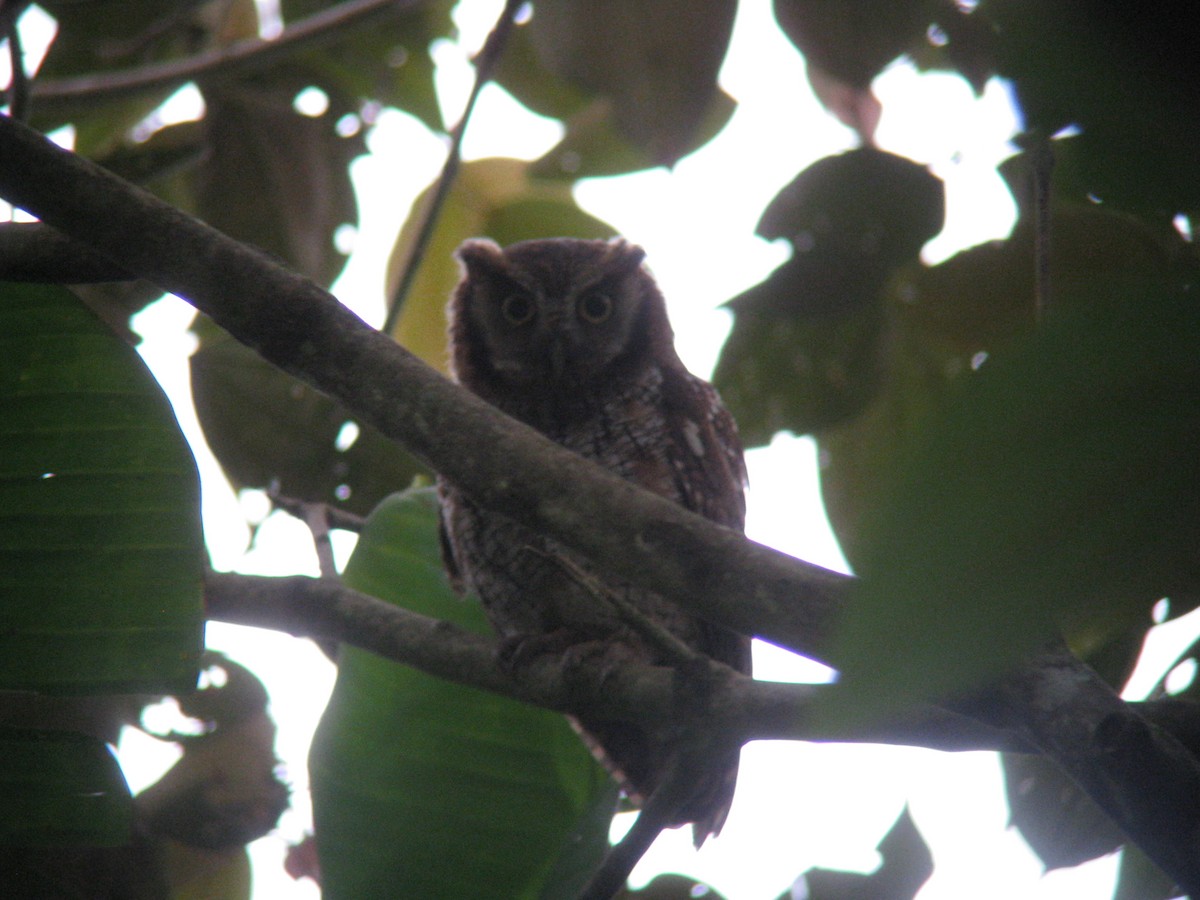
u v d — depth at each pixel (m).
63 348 5.23
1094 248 7.73
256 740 10.14
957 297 9.72
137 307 11.39
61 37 12.41
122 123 13.05
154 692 5.27
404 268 9.70
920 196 7.83
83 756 5.84
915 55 10.80
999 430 1.44
